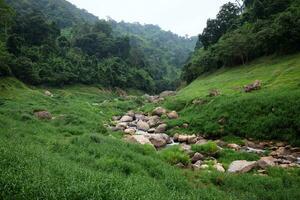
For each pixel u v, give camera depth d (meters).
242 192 13.52
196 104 44.41
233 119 34.06
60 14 190.50
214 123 34.72
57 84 80.31
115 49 141.00
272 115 31.56
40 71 76.44
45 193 6.98
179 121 38.72
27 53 78.50
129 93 109.50
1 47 57.66
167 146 29.22
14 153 10.23
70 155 15.23
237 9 107.25
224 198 11.66
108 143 20.41
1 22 68.00
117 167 13.91
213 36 102.94
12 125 23.09
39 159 10.79
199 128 35.38
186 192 12.08
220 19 102.56
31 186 7.18
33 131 22.34
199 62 89.00
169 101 53.56
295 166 20.91
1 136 15.70
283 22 59.44
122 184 9.37
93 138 20.80
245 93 42.12
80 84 91.25
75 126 30.20
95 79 97.50
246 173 17.52
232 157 23.28
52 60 87.62
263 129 30.56
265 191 13.59
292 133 28.48
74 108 44.97
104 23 163.25
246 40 69.06
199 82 74.50
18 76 66.94
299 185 15.20
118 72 113.81
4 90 51.31
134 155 17.23
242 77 58.03
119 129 36.56
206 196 11.41
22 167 8.64
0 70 58.72
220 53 74.62
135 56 154.50
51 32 113.00
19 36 83.38
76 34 151.38
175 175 14.18
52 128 26.69
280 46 62.62
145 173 13.88
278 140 28.88
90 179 8.88
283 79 45.91
